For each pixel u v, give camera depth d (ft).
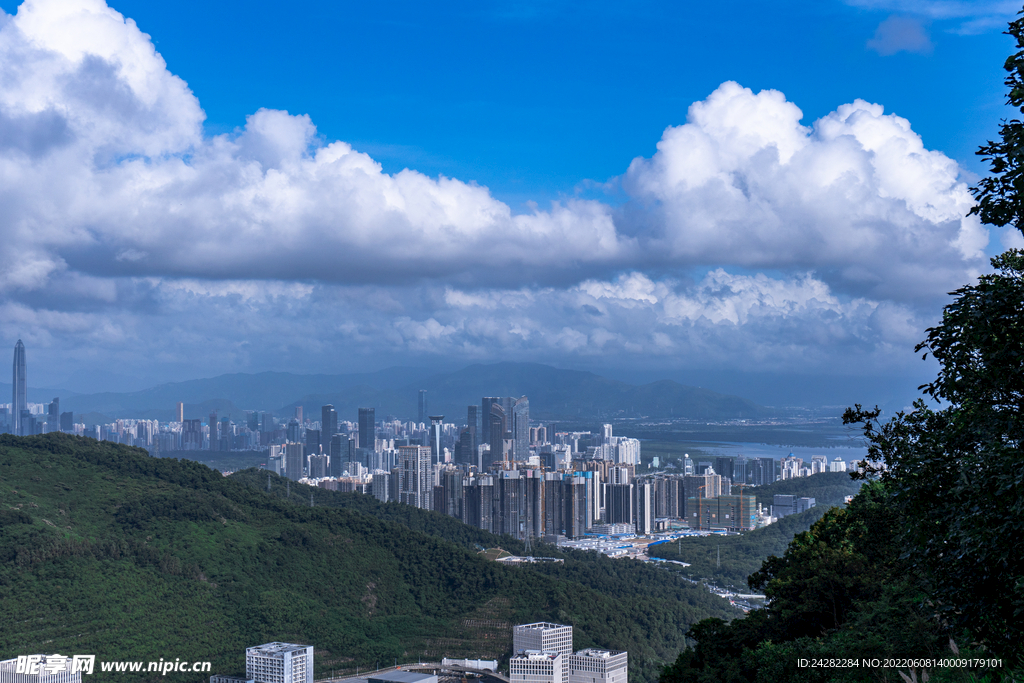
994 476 42.37
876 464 54.29
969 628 47.50
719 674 107.96
